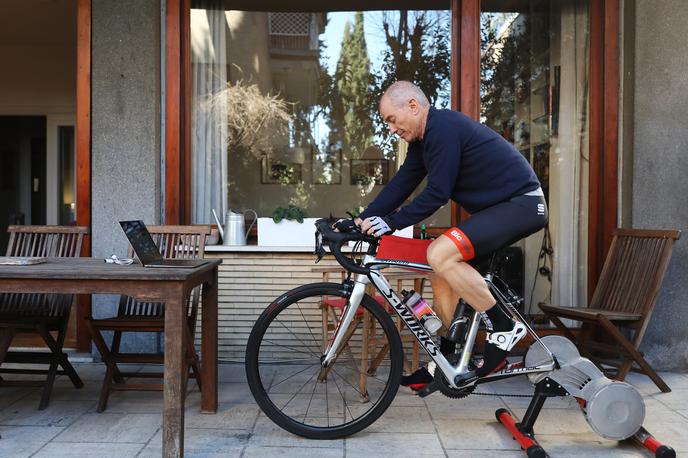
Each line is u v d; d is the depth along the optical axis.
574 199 4.27
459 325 2.66
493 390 3.37
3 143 8.41
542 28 4.26
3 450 2.50
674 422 2.89
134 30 3.97
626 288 3.62
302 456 2.46
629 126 3.97
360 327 3.30
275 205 4.97
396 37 4.87
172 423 2.34
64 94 7.64
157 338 3.98
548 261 4.28
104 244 4.00
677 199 3.81
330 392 3.00
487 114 4.26
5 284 2.40
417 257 2.66
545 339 2.62
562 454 2.51
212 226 4.47
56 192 7.70
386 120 2.67
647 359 3.88
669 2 3.79
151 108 3.99
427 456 2.47
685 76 3.79
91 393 3.29
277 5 4.69
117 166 3.99
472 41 4.19
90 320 3.00
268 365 3.15
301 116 5.05
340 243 2.65
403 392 3.34
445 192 2.51
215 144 4.56
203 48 4.45
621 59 4.06
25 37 7.21
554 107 4.27
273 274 4.01
